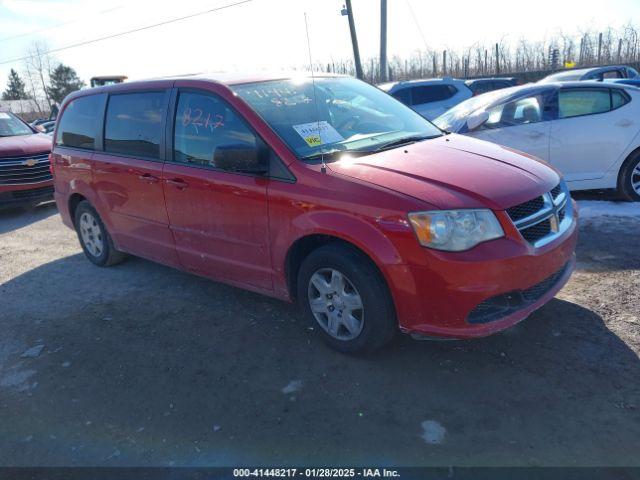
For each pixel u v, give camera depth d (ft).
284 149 11.95
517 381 10.48
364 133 13.51
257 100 13.15
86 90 18.28
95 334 13.97
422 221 9.97
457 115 24.48
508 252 10.07
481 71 83.82
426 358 11.50
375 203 10.42
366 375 11.12
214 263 14.10
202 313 14.64
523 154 13.34
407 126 14.62
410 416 9.77
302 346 12.46
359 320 11.40
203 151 13.69
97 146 17.29
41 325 14.82
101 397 11.18
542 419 9.39
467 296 9.95
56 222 27.37
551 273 10.98
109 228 17.57
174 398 10.93
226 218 13.14
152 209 15.31
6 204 29.01
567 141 21.75
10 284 18.35
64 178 18.98
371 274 10.75
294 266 12.48
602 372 10.53
